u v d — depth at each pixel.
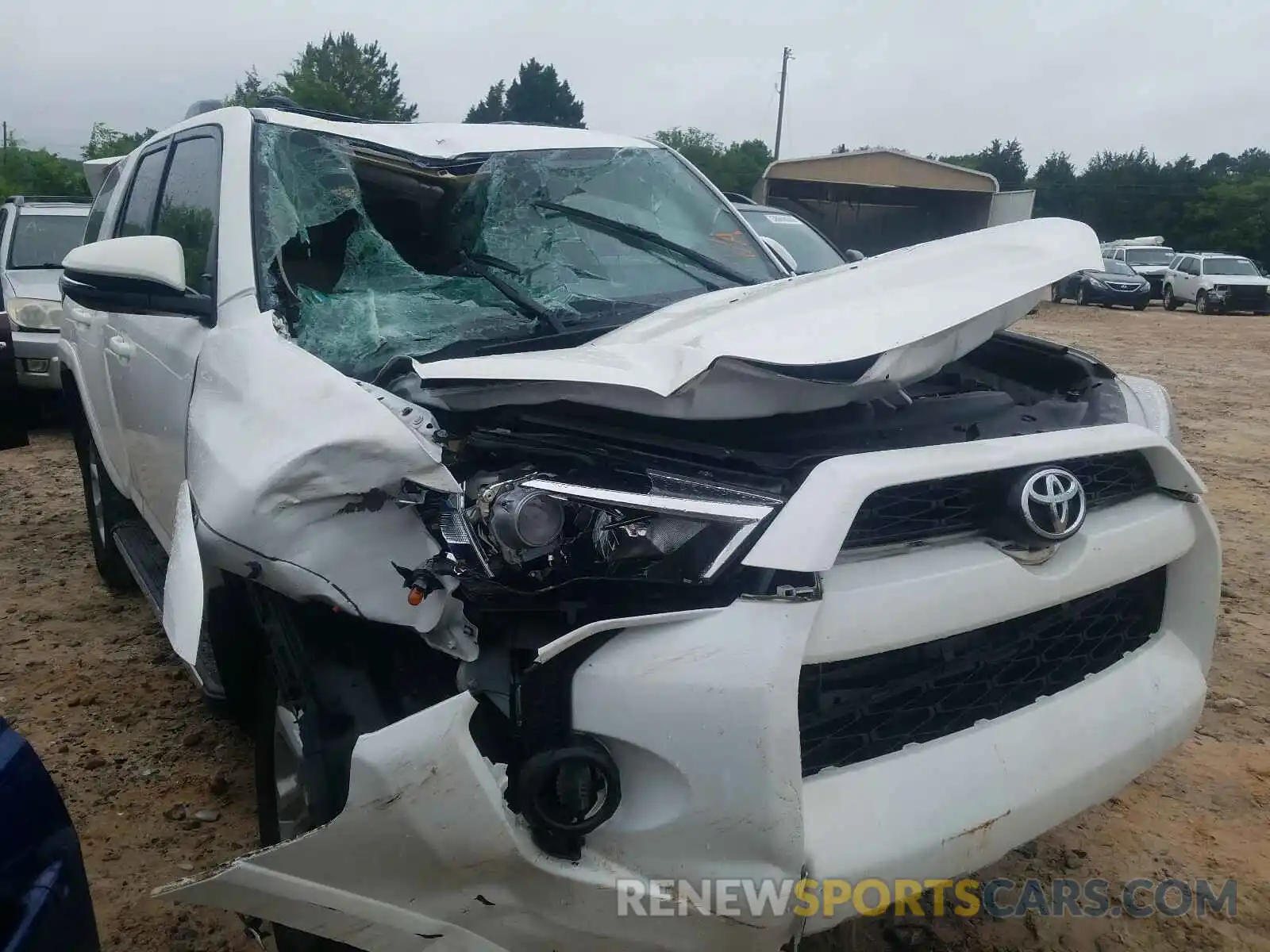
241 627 2.37
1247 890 2.79
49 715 3.64
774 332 2.21
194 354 2.81
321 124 3.32
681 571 1.88
